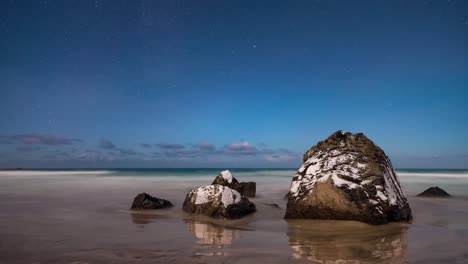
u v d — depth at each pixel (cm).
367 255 515
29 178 3167
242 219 897
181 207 1130
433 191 1438
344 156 910
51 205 1171
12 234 678
